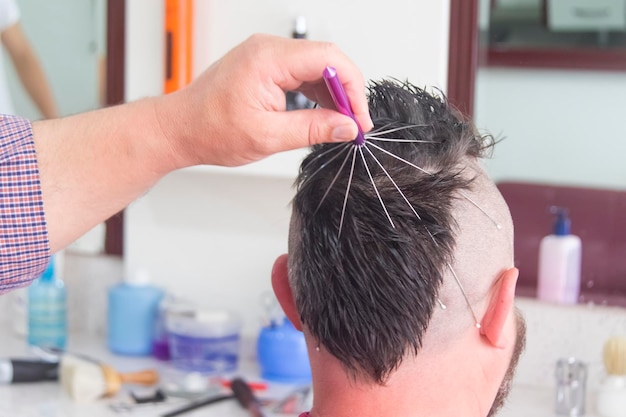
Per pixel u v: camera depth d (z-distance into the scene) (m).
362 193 0.74
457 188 0.75
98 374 1.56
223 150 0.73
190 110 0.72
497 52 1.59
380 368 0.75
